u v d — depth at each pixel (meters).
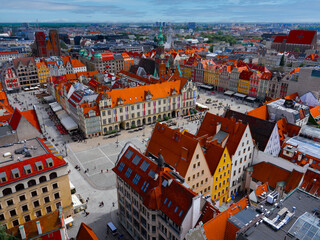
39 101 182.38
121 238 67.25
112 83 180.00
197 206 50.28
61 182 68.12
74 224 72.19
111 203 80.62
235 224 48.16
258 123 86.94
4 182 59.16
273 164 76.38
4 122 91.75
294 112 101.50
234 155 74.12
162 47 195.62
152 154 75.12
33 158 63.91
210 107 170.75
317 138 92.44
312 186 67.38
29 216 65.00
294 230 40.91
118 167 68.25
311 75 135.38
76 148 114.94
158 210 55.53
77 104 125.06
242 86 191.25
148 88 141.12
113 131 130.12
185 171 63.38
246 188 81.50
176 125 140.50
